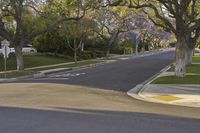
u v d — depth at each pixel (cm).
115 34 7250
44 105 1509
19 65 3884
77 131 1003
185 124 1130
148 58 7012
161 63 5309
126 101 1698
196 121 1191
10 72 3647
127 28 7094
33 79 3012
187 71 3397
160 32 9269
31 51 6931
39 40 6450
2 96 1802
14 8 3678
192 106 1584
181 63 2764
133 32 9044
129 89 2223
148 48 12738
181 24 2683
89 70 3950
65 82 2614
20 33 3844
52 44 6494
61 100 1673
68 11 3666
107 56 7425
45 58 5691
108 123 1123
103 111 1370
